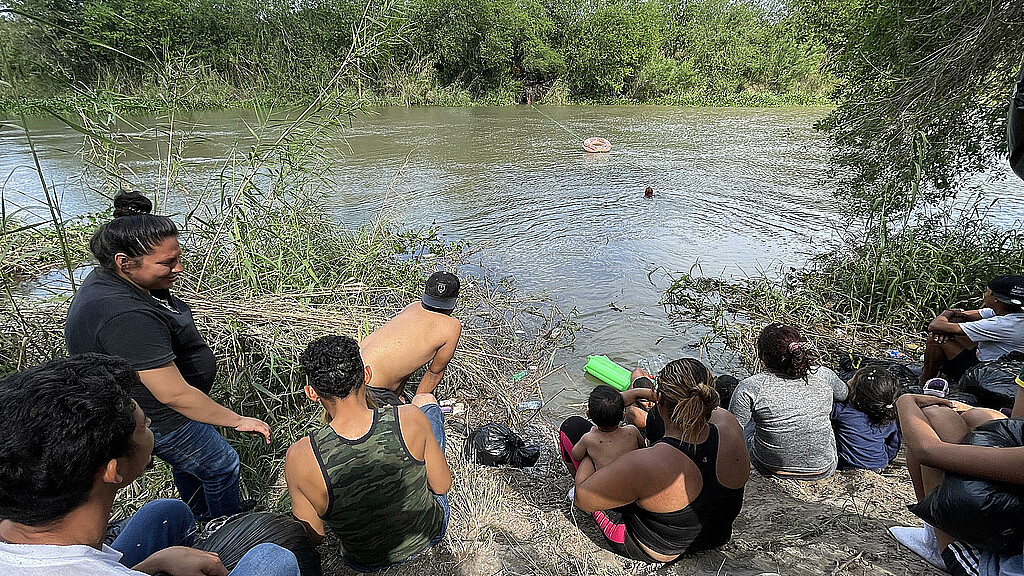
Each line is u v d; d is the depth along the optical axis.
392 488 2.49
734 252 8.21
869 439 3.59
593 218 9.75
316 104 6.91
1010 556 2.18
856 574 2.78
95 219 7.03
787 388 3.45
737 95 33.59
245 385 4.06
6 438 1.25
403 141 17.53
